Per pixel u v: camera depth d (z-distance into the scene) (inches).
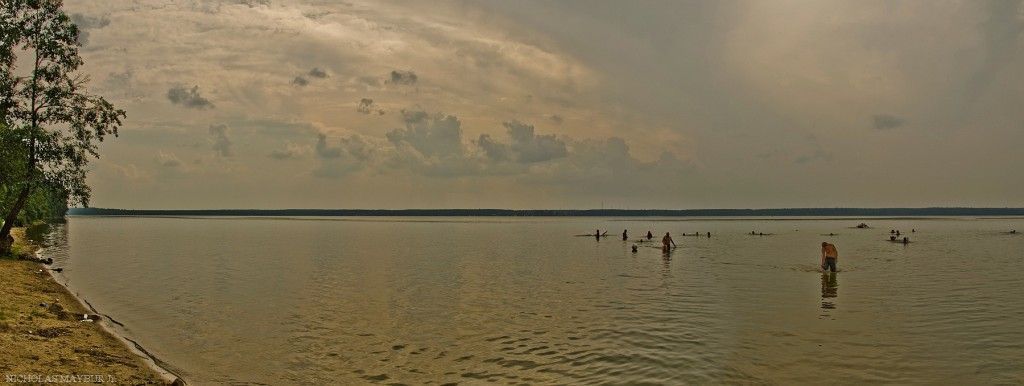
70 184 1835.6
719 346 833.5
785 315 1051.3
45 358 701.3
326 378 712.4
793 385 665.6
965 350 803.4
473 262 2199.8
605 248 2947.8
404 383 690.8
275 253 2687.0
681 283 1493.6
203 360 787.4
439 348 844.0
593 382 684.7
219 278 1673.2
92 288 1451.8
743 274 1678.2
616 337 893.8
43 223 4589.1
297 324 1011.9
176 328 979.9
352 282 1584.6
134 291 1402.6
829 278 1569.9
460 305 1196.5
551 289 1418.6
